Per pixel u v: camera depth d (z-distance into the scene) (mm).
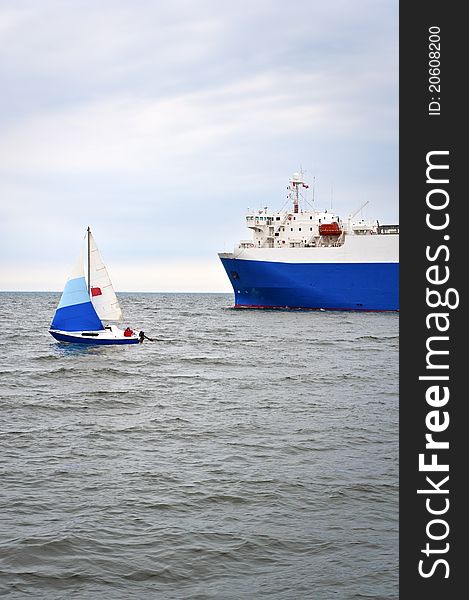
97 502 17688
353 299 102000
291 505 17547
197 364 49875
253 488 18906
